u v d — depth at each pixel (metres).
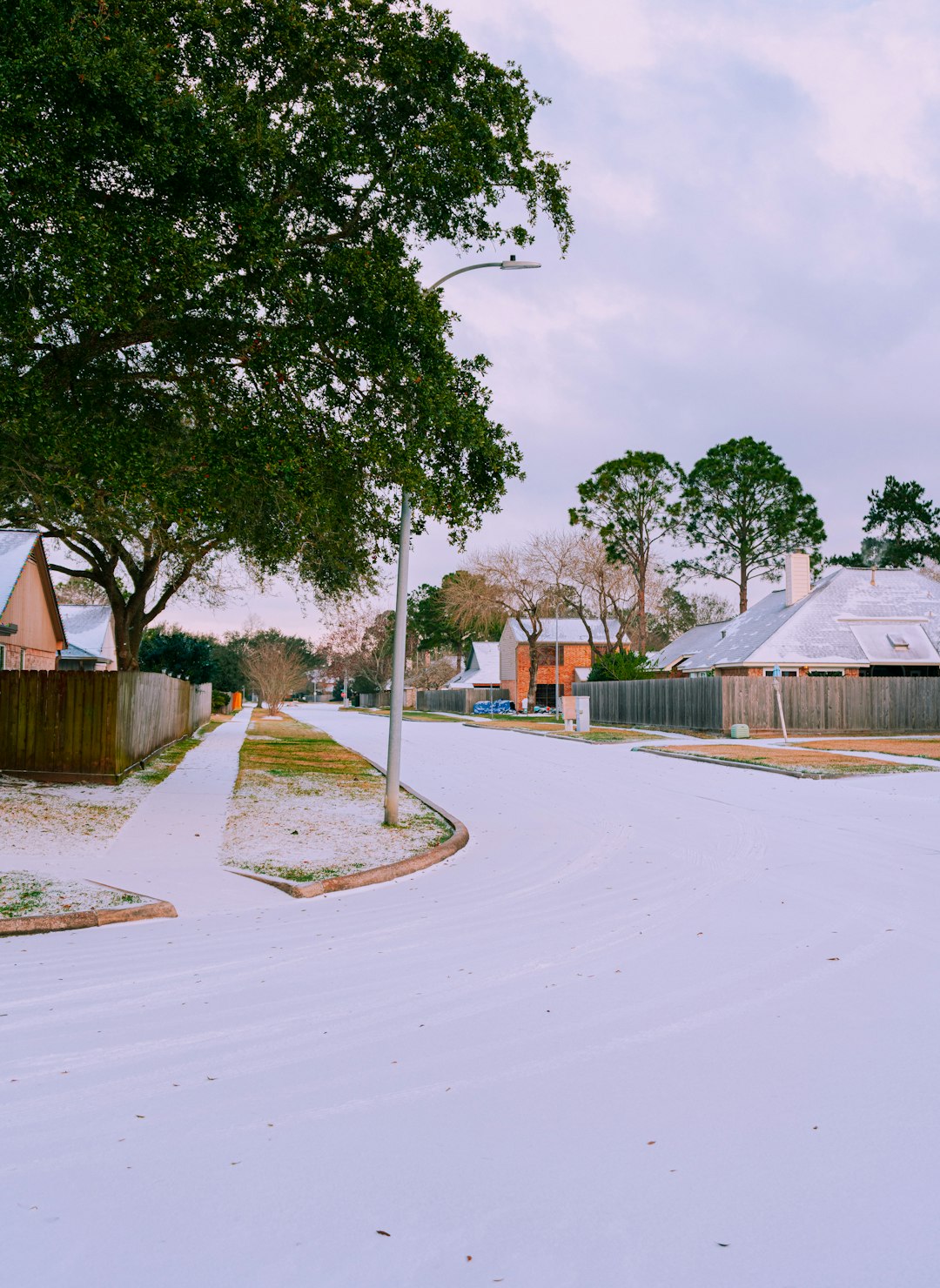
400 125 12.57
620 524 63.53
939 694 36.78
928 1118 3.89
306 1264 2.88
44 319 10.42
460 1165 3.51
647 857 10.65
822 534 64.94
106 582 27.53
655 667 58.06
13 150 8.80
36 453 12.02
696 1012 5.27
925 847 11.04
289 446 11.23
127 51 9.58
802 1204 3.23
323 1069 4.48
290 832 12.39
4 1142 3.71
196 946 6.95
